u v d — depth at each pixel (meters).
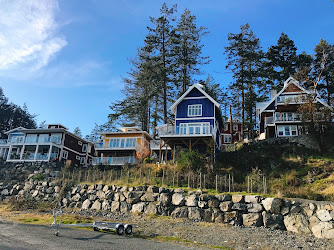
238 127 59.59
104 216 24.38
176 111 39.00
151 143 41.62
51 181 33.62
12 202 30.44
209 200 22.95
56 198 30.64
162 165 31.73
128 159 38.75
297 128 41.06
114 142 44.50
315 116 34.66
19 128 53.38
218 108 38.69
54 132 49.75
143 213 24.50
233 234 18.53
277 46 54.50
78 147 53.31
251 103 53.44
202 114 37.91
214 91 55.16
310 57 52.38
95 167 38.06
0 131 71.88
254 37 53.25
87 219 22.34
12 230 17.02
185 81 49.00
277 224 20.25
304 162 30.72
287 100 39.62
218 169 31.30
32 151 50.19
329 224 18.23
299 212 20.06
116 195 27.05
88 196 28.97
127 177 29.17
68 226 19.22
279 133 41.44
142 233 18.28
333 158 31.03
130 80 51.56
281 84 52.81
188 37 50.84
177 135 34.28
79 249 13.40
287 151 34.00
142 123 49.69
